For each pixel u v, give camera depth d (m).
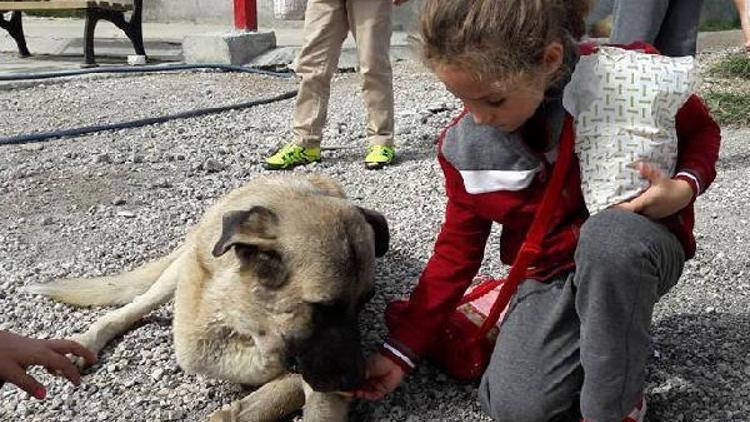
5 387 1.83
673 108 1.38
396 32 6.64
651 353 1.85
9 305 2.21
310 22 3.32
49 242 2.64
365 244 1.67
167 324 2.09
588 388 1.43
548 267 1.56
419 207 2.89
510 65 1.25
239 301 1.66
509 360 1.54
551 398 1.51
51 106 4.54
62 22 7.83
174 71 5.47
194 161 3.49
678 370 1.78
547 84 1.35
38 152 3.64
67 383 1.84
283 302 1.61
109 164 3.46
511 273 1.50
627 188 1.37
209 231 1.77
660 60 1.40
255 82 5.16
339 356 1.57
